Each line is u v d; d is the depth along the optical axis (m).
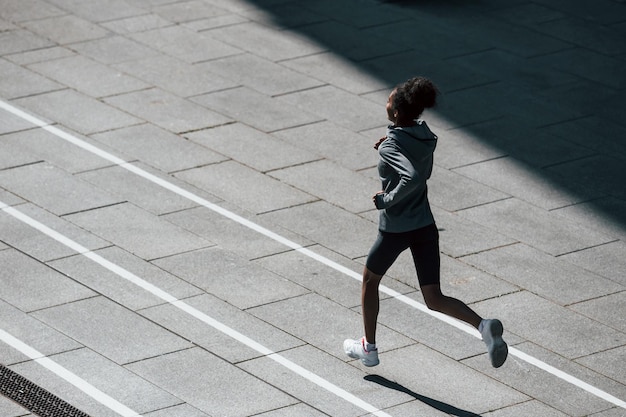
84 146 14.57
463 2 20.94
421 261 9.54
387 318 11.10
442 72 17.55
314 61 17.72
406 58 18.03
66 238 12.32
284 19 19.53
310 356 10.38
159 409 9.44
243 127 15.33
